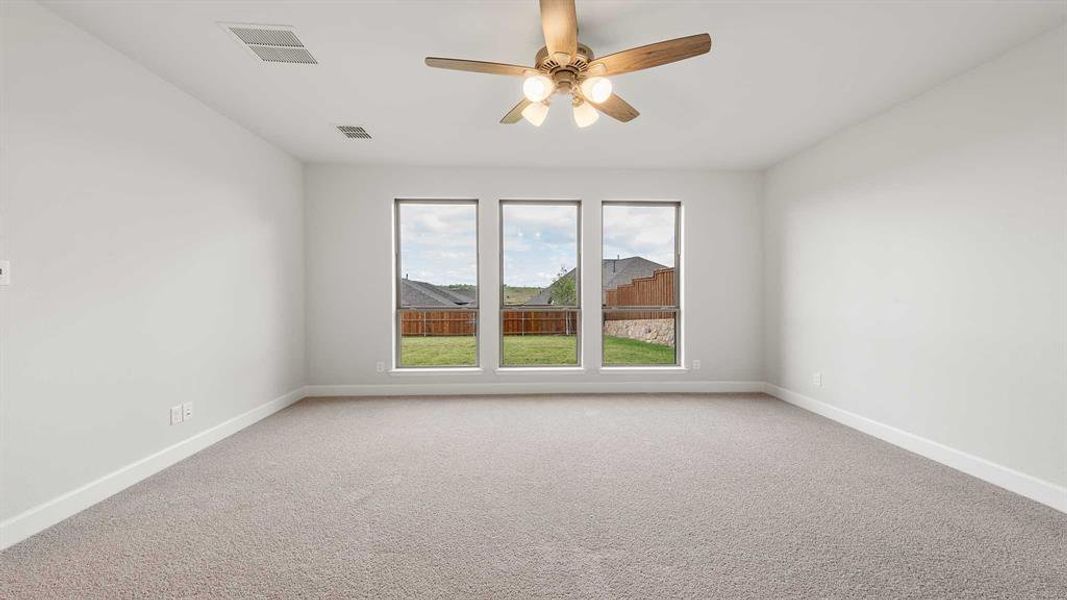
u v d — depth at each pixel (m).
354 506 2.21
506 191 4.70
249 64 2.59
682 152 4.20
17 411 1.93
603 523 2.04
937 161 2.82
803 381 4.14
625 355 5.25
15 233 1.94
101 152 2.33
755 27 2.23
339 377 4.60
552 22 1.85
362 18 2.16
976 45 2.37
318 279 4.57
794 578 1.64
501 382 4.68
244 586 1.60
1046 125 2.25
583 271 4.75
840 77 2.74
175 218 2.84
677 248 4.95
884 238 3.24
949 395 2.75
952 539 1.90
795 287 4.25
